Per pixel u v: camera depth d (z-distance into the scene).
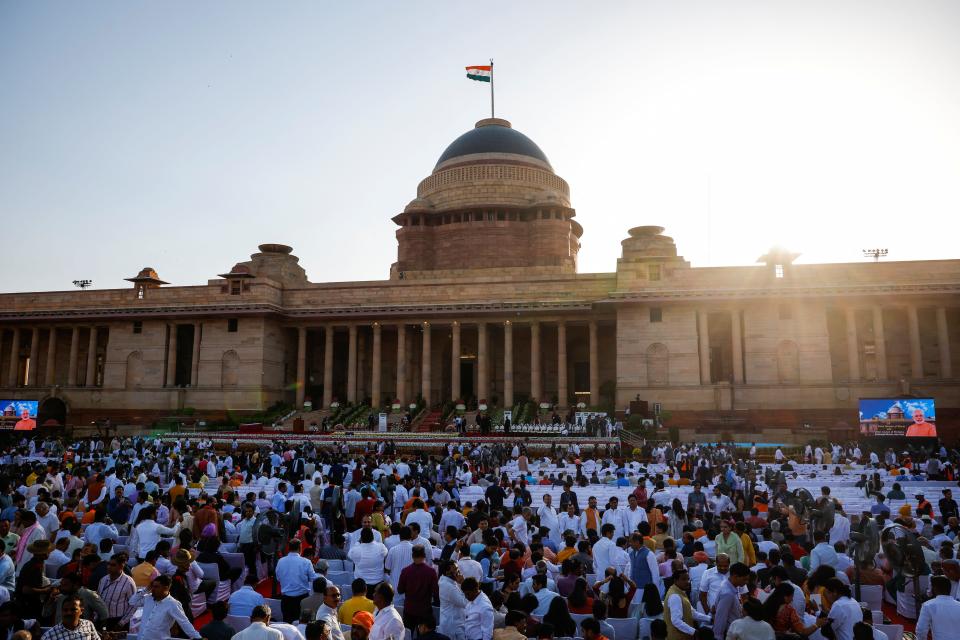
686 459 48.66
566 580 17.30
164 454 47.91
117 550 22.16
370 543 18.81
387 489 29.64
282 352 85.81
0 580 16.08
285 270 91.94
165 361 84.06
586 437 62.47
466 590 14.62
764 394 70.38
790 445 61.44
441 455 54.59
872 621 16.92
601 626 14.88
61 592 14.60
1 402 69.62
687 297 71.94
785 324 71.38
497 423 71.62
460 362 87.44
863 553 18.94
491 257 94.69
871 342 73.75
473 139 103.19
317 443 63.84
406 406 81.44
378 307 81.31
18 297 89.75
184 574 15.88
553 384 85.06
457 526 24.20
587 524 24.12
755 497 28.86
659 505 28.38
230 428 75.06
